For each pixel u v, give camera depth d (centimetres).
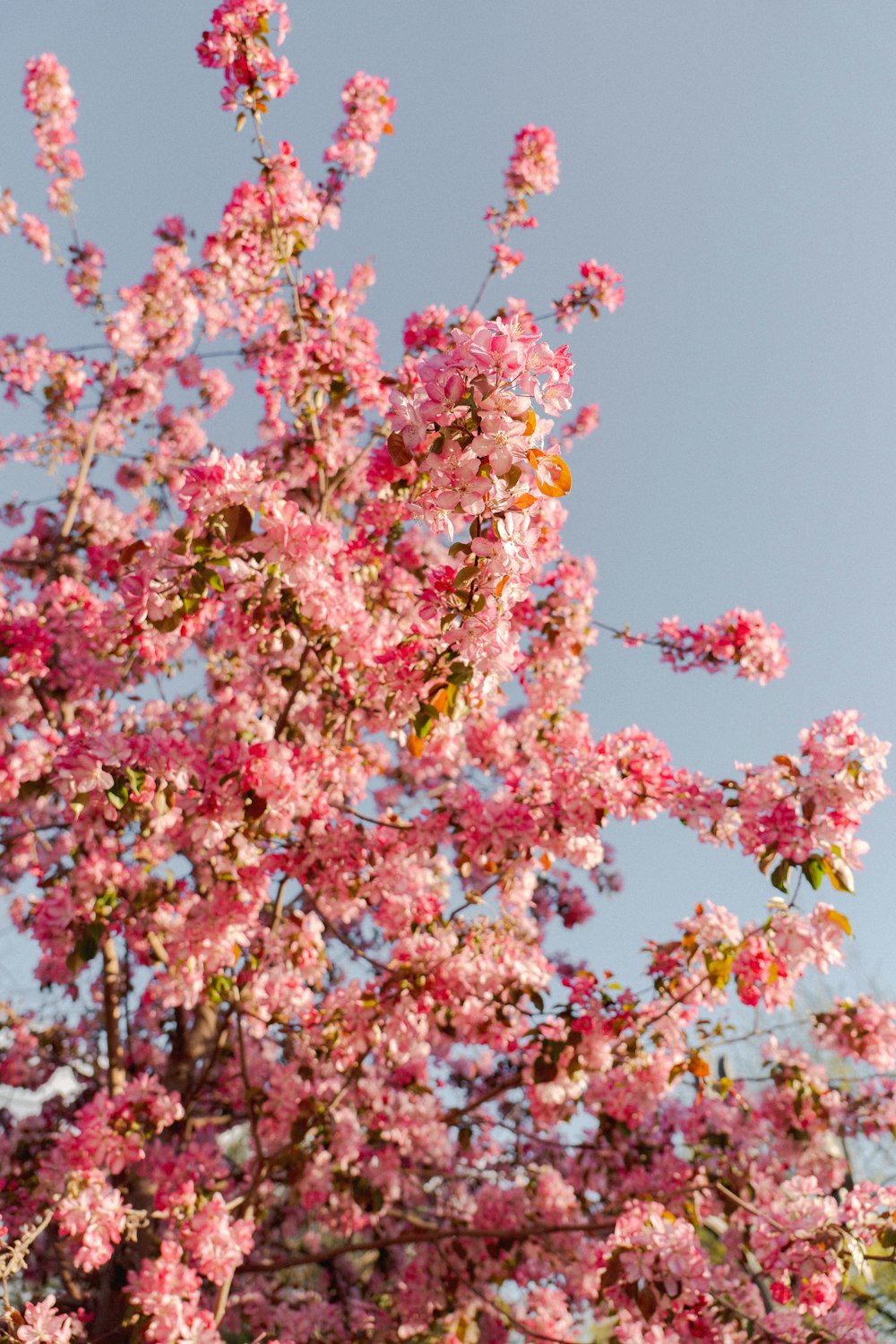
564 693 675
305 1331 735
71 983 769
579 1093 574
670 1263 446
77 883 538
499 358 256
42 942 527
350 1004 559
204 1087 733
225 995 543
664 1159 666
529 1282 660
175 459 945
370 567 595
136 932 621
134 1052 796
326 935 786
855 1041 601
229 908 520
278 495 426
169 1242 473
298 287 671
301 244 655
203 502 397
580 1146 684
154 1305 451
